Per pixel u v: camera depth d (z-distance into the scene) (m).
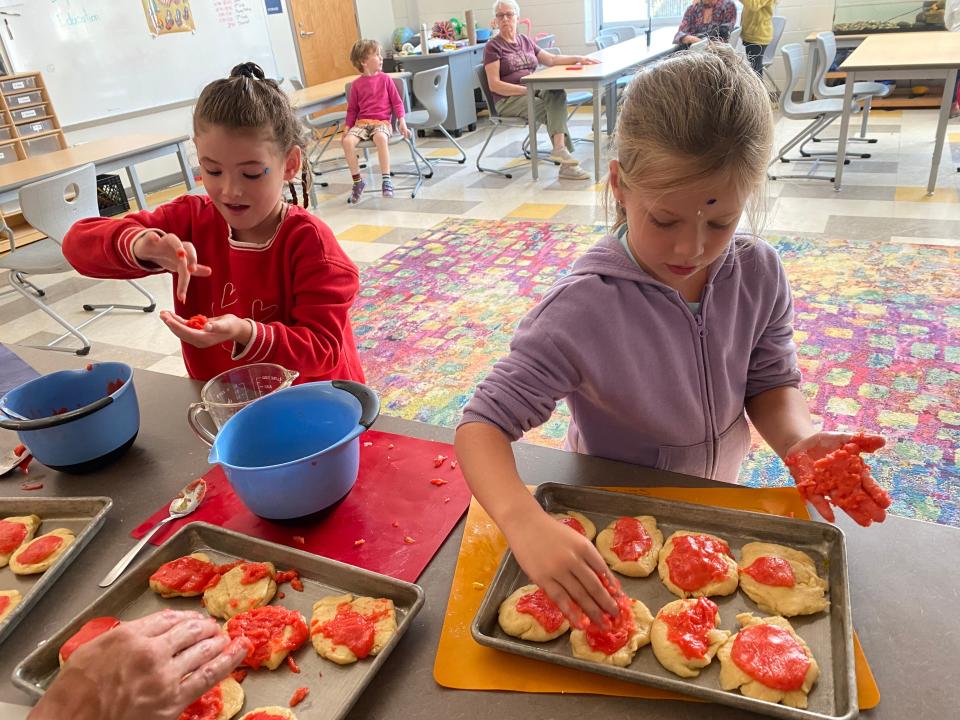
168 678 0.59
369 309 3.34
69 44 5.25
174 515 0.95
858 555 0.78
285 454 1.00
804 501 0.85
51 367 1.40
